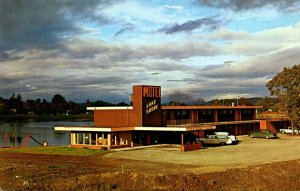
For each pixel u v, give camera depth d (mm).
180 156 48625
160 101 66625
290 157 47062
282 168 38375
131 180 31953
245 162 42625
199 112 76438
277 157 47219
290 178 35719
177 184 31344
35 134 109750
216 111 81125
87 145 59156
